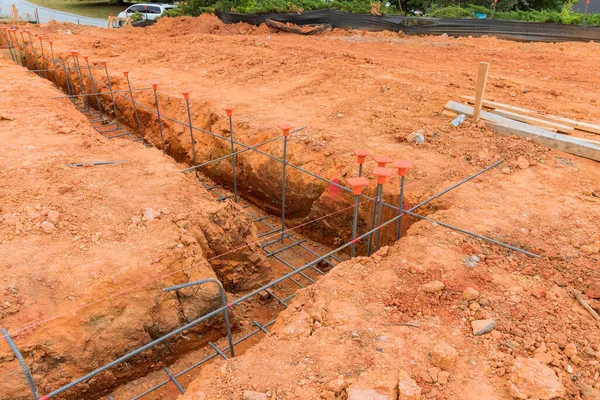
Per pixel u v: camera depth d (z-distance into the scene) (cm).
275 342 374
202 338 544
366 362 346
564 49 1459
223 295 404
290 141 793
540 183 630
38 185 593
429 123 834
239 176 884
